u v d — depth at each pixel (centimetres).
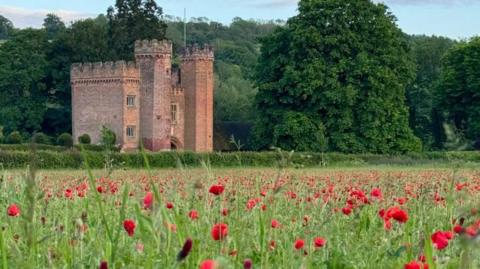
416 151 8344
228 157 5131
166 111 9556
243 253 841
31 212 591
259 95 8562
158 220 634
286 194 1534
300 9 8319
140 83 9469
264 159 6294
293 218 1239
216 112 11900
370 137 8100
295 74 8131
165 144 9544
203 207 941
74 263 795
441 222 1155
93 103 9475
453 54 9569
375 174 3375
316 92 8150
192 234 791
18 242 834
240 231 809
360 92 8175
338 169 5094
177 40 17675
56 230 930
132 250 839
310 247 880
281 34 8488
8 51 10075
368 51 8288
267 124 8544
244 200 1389
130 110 9344
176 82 10312
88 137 9038
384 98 8212
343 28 8181
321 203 1357
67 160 5397
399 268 817
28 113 10012
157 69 9469
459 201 1251
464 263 509
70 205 1216
